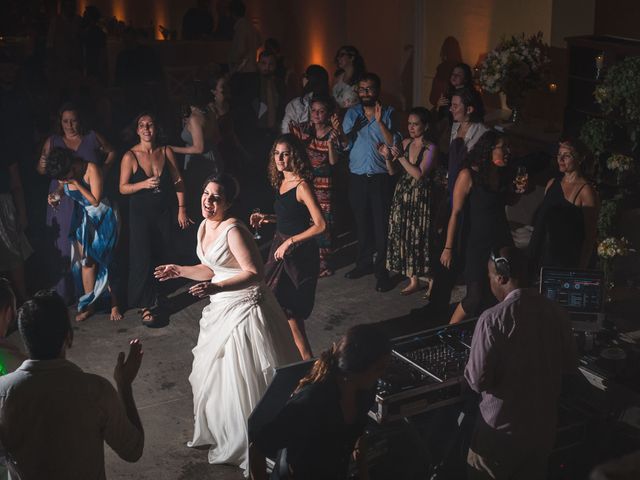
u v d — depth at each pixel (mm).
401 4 11281
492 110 9859
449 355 4406
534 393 3854
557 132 8672
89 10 13117
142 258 6848
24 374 3244
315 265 5656
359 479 3869
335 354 3371
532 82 8516
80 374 3312
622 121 6375
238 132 10438
